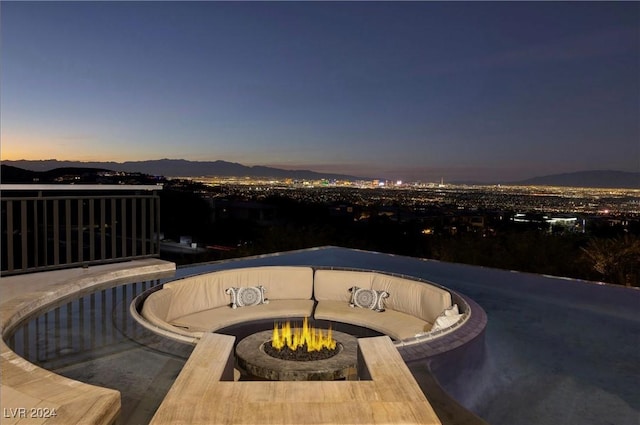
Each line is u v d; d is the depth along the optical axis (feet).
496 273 19.89
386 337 7.52
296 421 4.73
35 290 12.24
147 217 18.21
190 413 4.86
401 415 4.90
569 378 9.08
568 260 36.81
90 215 16.19
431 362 8.11
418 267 21.22
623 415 7.68
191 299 13.97
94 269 15.58
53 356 8.20
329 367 8.84
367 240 45.47
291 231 46.80
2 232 13.94
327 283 15.81
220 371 6.02
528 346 10.77
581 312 13.69
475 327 10.21
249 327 13.58
